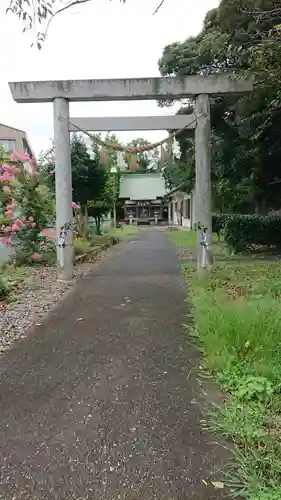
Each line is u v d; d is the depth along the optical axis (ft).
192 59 34.01
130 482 7.29
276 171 35.65
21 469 7.70
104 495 6.99
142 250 50.78
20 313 19.21
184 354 13.30
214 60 30.89
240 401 9.89
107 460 7.91
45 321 17.83
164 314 18.39
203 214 27.94
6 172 32.78
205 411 9.62
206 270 27.61
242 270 28.81
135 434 8.75
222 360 11.75
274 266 29.94
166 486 7.17
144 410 9.75
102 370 12.19
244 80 25.82
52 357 13.38
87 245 44.47
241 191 47.50
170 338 14.96
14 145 105.09
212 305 15.94
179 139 43.45
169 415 9.49
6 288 22.62
